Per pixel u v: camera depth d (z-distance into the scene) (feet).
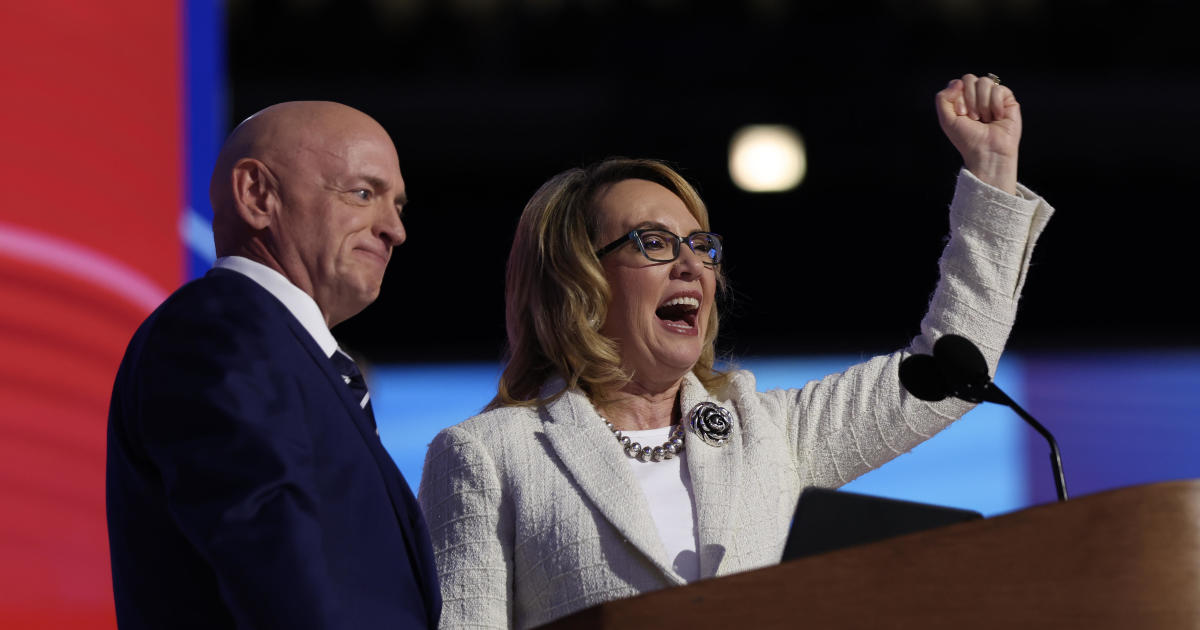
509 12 49.49
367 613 11.66
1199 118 52.39
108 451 12.72
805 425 17.98
